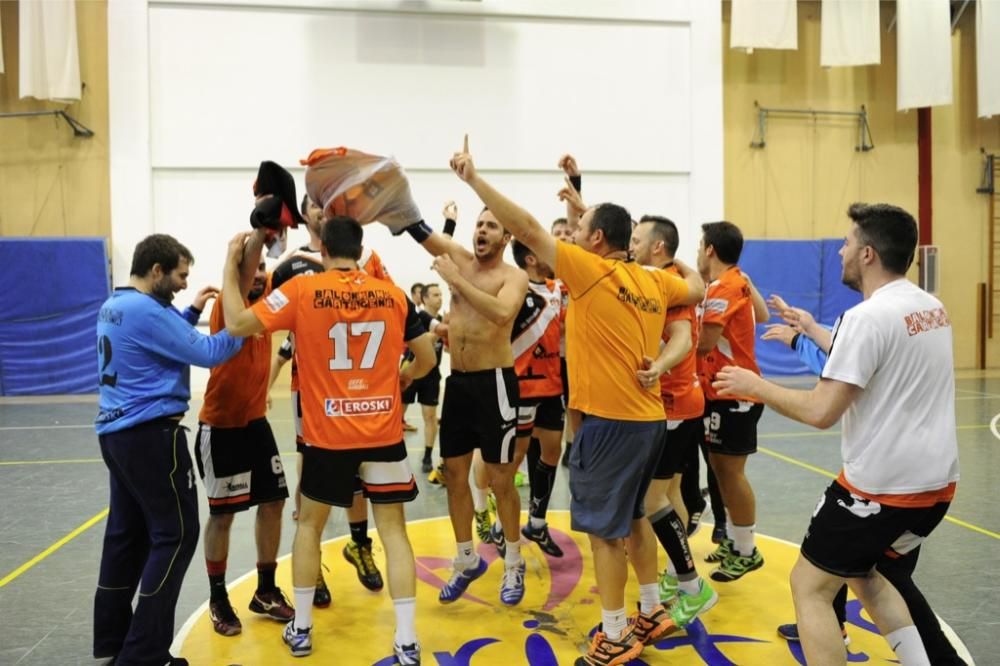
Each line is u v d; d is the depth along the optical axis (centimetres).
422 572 460
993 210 1537
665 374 375
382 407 336
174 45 1259
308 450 334
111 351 318
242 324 321
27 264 1236
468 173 312
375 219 390
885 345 259
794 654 351
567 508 599
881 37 1497
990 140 1530
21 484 675
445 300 1327
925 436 262
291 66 1283
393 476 339
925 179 1506
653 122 1375
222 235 1283
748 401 416
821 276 1425
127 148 1254
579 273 320
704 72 1378
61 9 1233
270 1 1270
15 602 414
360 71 1298
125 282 1268
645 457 327
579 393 331
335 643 365
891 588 285
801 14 1469
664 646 359
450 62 1319
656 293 338
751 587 431
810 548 276
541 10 1333
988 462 738
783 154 1478
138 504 329
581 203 411
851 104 1492
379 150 1310
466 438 404
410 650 326
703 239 441
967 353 1552
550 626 383
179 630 378
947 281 1536
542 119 1346
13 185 1292
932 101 1398
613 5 1349
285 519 576
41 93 1240
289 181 334
